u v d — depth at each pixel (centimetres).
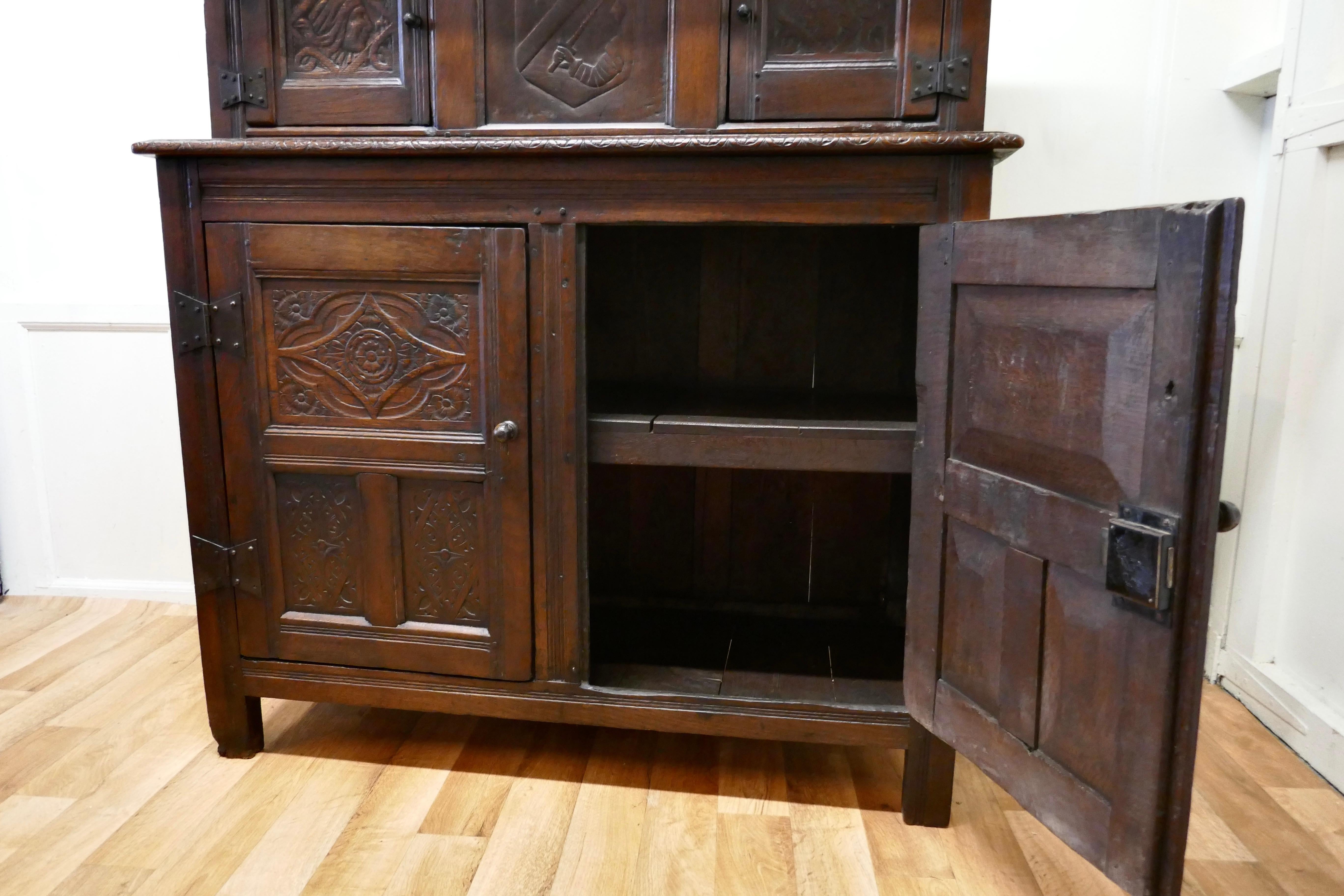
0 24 233
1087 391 117
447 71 157
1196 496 104
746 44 150
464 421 162
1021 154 209
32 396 249
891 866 150
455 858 150
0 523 257
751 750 187
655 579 222
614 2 152
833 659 186
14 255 245
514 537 163
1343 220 171
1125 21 203
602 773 177
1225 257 98
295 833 156
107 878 143
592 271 211
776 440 158
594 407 178
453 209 155
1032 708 130
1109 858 118
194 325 166
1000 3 204
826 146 140
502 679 169
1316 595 182
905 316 202
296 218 160
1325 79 174
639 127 154
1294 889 143
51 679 213
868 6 147
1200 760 180
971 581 142
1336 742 170
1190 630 106
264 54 162
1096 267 114
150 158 236
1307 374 184
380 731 193
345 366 163
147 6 229
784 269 205
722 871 148
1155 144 205
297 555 172
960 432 143
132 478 251
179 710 200
